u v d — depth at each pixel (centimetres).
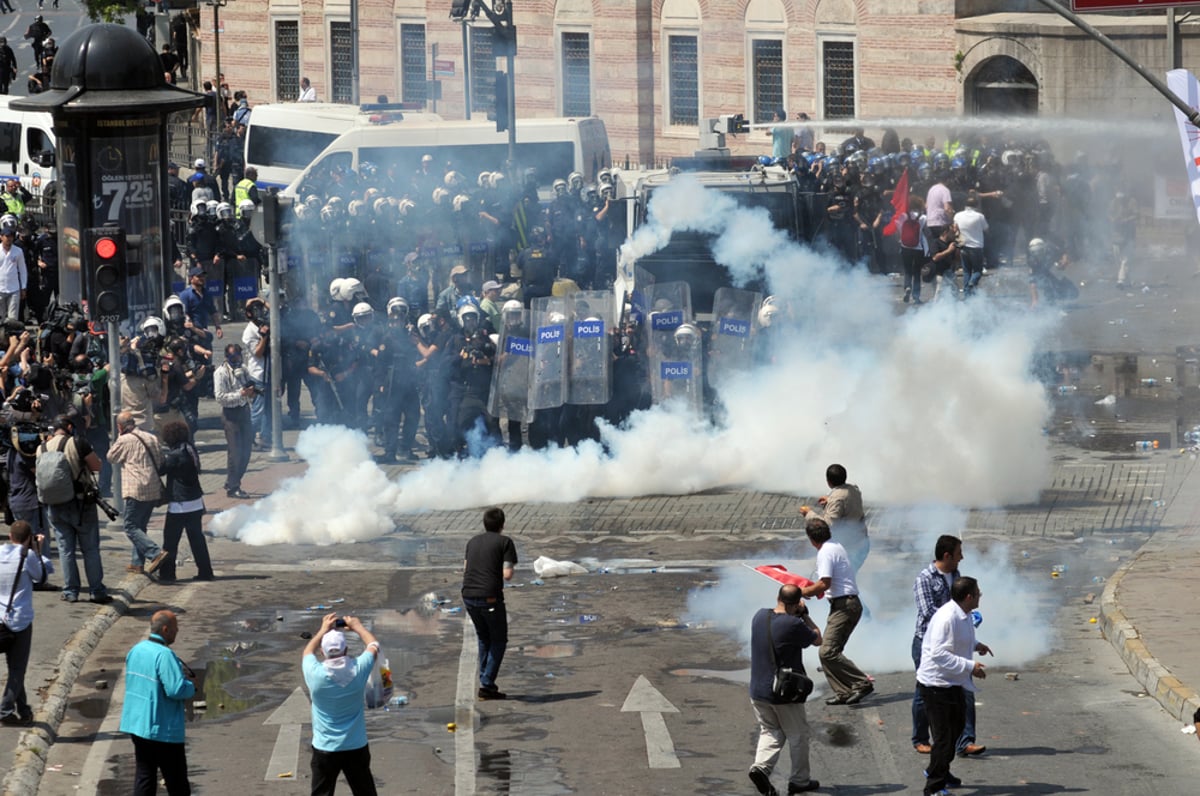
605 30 7594
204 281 4466
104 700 2214
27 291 4684
